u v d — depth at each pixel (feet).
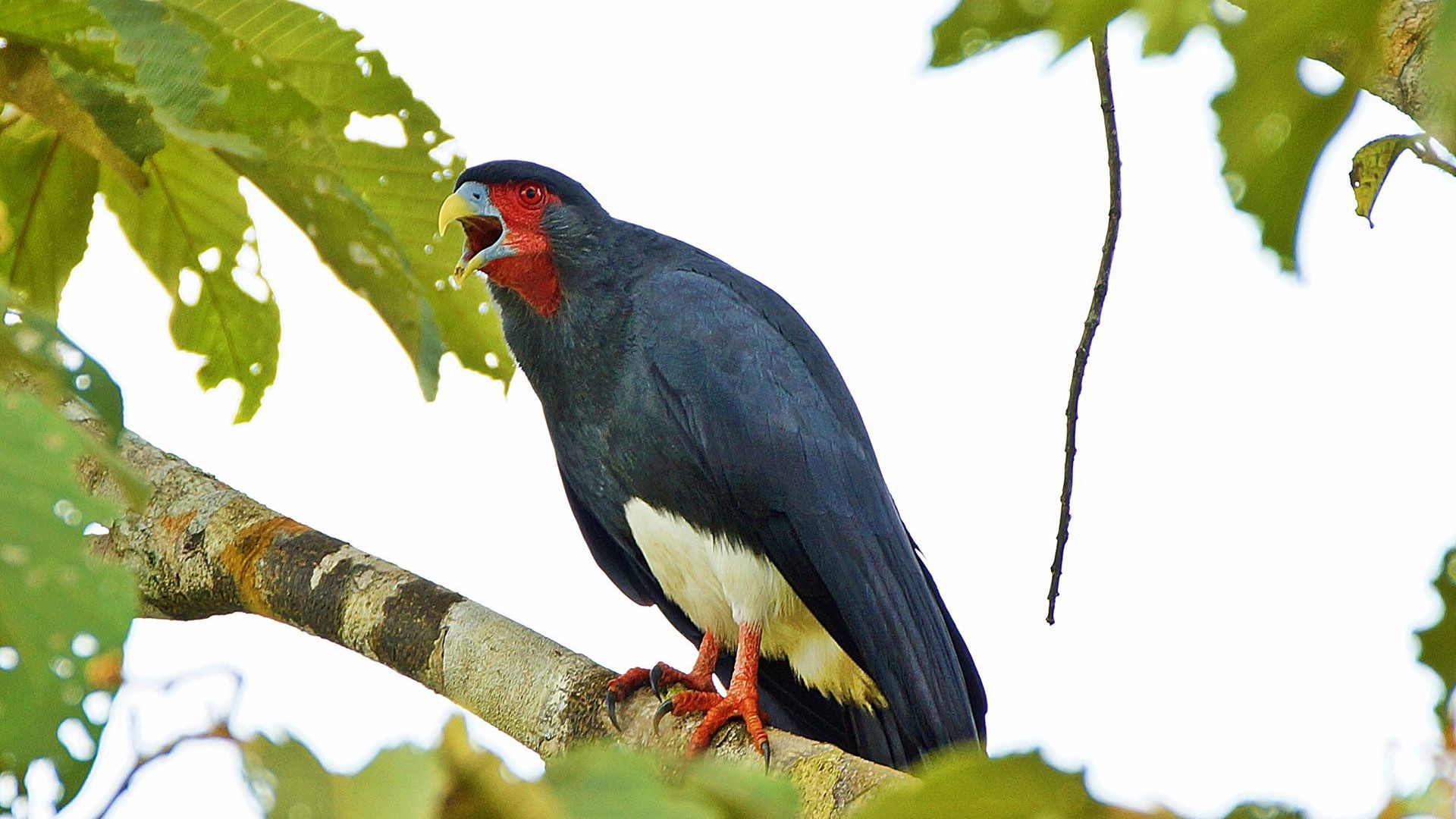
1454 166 16.10
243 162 22.48
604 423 30.14
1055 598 25.25
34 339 12.40
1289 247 12.10
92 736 9.64
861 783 19.51
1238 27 10.46
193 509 24.57
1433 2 13.48
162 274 25.77
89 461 24.27
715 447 28.94
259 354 26.55
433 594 23.45
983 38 11.04
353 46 23.20
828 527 28.71
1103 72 22.76
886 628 28.71
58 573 9.39
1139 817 8.50
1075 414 24.58
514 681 23.04
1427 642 14.67
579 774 8.71
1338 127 11.39
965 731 29.14
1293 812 8.68
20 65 19.03
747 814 9.14
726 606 30.14
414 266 26.12
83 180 24.54
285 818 7.90
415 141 24.38
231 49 21.33
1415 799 8.84
